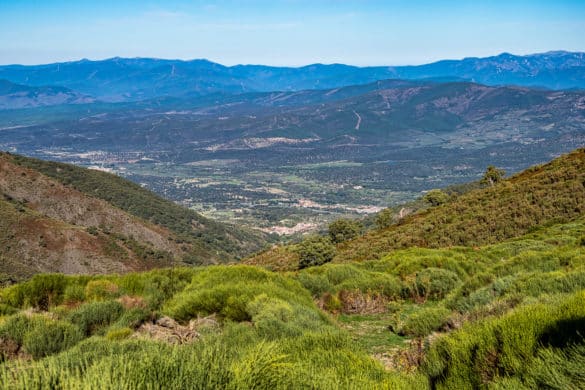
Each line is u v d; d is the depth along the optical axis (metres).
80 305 8.56
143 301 8.56
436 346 4.45
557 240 18.00
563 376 2.76
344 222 57.44
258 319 6.89
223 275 10.88
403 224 44.09
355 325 9.57
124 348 4.38
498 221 26.78
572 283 6.90
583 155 35.25
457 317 7.18
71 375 2.57
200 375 2.63
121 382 2.29
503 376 3.34
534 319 3.75
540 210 26.00
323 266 16.00
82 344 4.60
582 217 23.03
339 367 4.18
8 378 2.40
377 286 12.26
